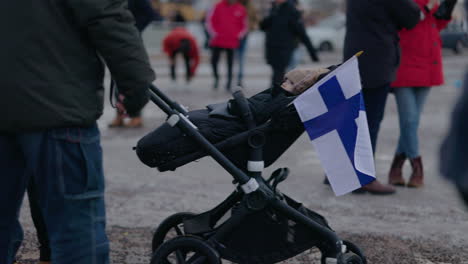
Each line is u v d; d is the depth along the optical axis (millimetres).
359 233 5043
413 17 5762
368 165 3633
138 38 2920
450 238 4992
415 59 6145
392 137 8906
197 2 33188
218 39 14016
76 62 2898
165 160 3607
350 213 5574
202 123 3617
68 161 2934
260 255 3664
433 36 6160
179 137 3588
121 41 2859
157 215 5438
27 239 4812
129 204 5742
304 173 6984
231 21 13938
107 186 6340
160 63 22062
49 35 2832
